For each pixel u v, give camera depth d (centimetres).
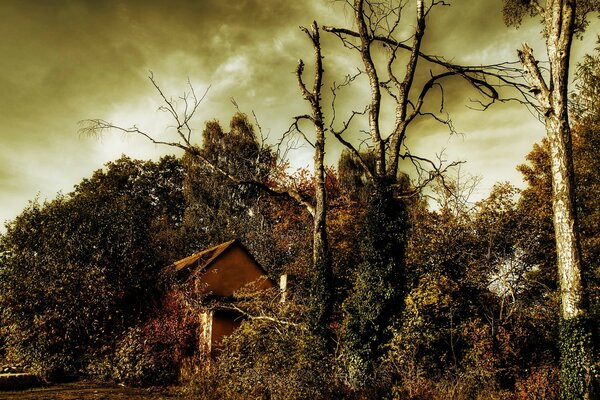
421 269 1719
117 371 1606
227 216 4038
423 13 1716
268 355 1405
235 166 4088
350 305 1499
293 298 1797
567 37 1367
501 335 1548
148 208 4588
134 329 1747
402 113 1714
